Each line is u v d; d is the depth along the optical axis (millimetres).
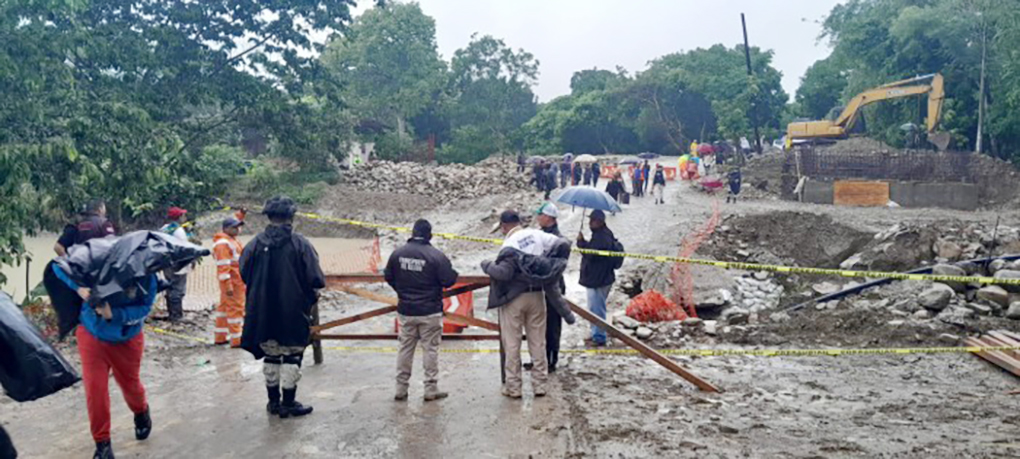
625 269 15250
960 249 15203
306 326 5758
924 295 10586
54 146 10672
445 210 36969
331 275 7820
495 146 76938
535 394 6387
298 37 22266
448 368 7602
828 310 11242
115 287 4691
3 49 11242
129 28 18938
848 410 6254
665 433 5418
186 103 21297
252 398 6504
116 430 5664
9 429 5715
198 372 7570
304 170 41656
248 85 21703
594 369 7551
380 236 31062
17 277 19625
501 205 34594
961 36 42000
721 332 9516
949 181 32781
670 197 34031
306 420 5828
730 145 53688
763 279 15273
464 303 9328
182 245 5043
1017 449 5102
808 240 19641
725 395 6676
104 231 5660
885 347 8969
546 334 7207
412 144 71188
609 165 49500
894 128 44094
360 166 45406
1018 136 42000
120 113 13320
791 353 8336
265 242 5637
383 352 8516
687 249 18375
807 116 76188
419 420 5770
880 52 46438
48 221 12852
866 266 15570
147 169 13703
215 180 19609
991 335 8953
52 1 11609
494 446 5148
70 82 12672
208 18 20969
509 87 86688
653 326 9672
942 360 8312
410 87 74062
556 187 37281
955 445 5203
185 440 5410
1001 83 40938
